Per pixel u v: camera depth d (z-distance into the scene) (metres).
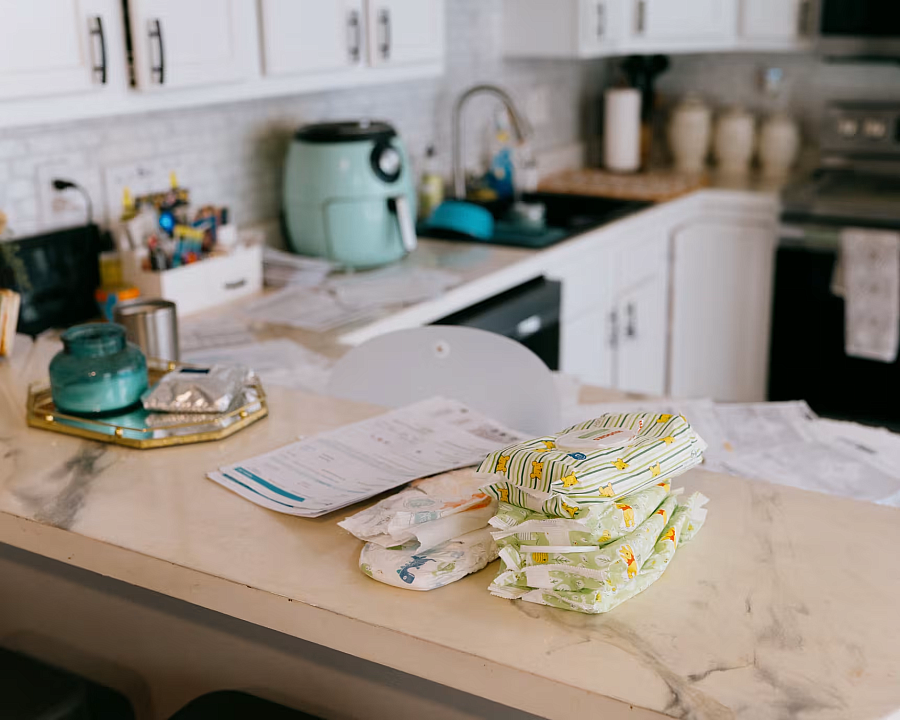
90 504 1.21
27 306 2.17
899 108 3.70
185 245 2.35
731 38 3.89
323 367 1.98
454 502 1.09
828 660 0.88
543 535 0.99
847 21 3.54
